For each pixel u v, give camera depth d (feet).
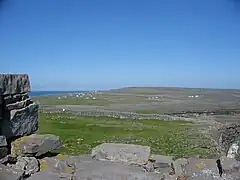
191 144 85.66
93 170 21.79
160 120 157.89
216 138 96.78
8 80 23.59
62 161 23.57
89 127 115.44
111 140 88.17
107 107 234.17
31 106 25.62
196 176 21.43
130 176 21.06
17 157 22.98
